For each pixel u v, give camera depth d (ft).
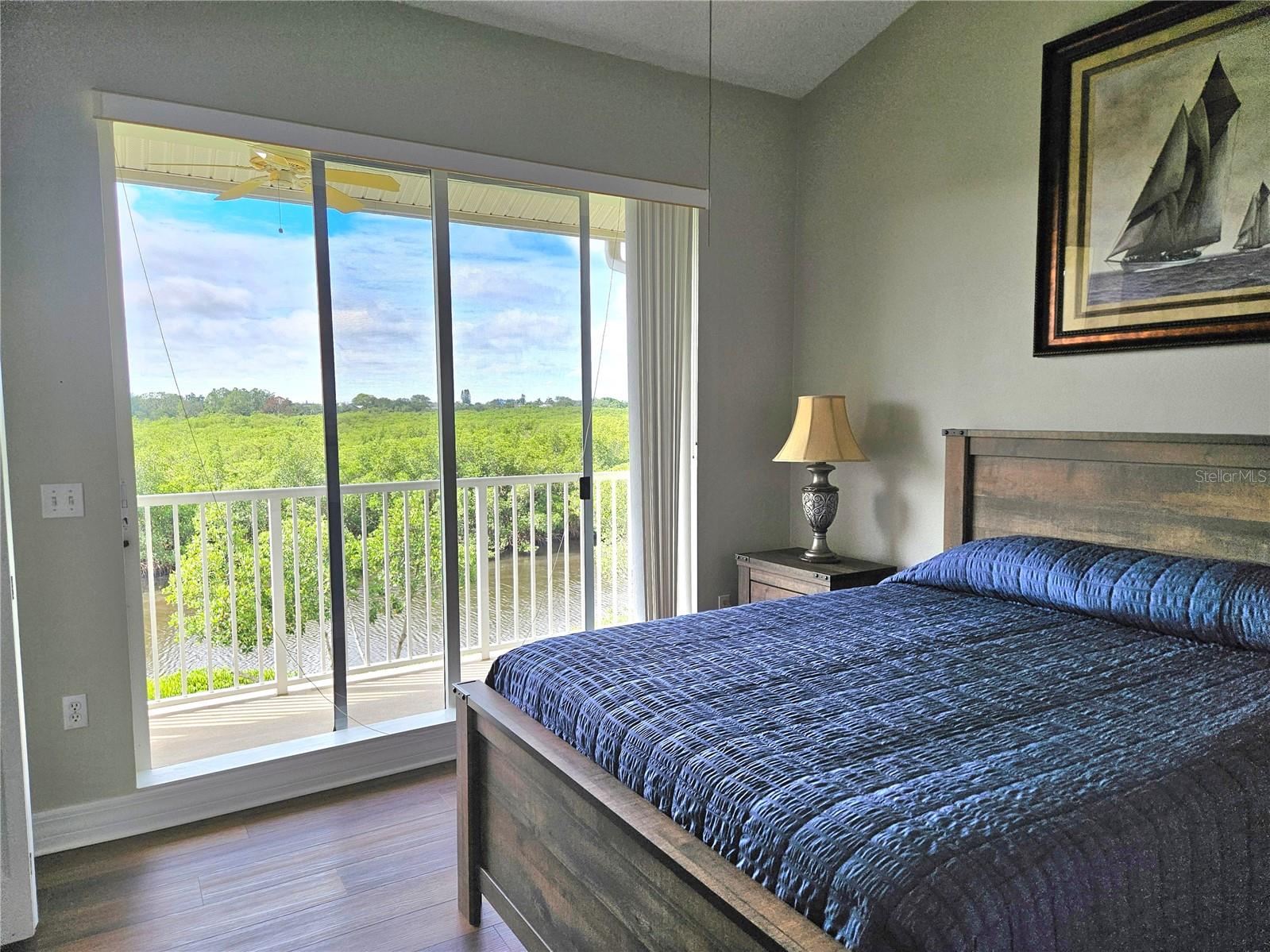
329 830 8.34
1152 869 3.77
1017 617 7.45
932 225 10.65
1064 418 9.25
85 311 7.92
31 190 7.62
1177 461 7.94
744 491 12.67
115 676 8.21
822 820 3.79
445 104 9.68
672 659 6.25
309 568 11.44
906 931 3.14
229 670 11.78
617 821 4.58
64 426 7.88
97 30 7.81
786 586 11.33
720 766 4.42
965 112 10.15
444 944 6.49
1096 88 8.72
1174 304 8.16
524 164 10.18
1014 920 3.29
